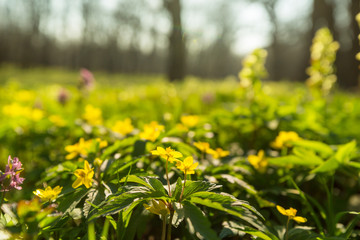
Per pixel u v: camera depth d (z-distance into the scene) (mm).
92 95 6977
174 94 7875
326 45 5699
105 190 1871
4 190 1644
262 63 5086
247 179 2701
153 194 1631
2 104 6004
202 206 2158
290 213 1685
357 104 5219
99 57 57000
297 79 35781
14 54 56156
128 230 1850
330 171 2643
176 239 2270
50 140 3969
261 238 1710
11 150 3859
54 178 2475
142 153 2480
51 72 33281
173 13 17906
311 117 4238
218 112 4379
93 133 3828
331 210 2402
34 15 51188
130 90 8953
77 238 1776
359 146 3537
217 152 2432
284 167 2986
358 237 2287
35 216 1572
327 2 27594
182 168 1626
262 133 4332
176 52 22719
